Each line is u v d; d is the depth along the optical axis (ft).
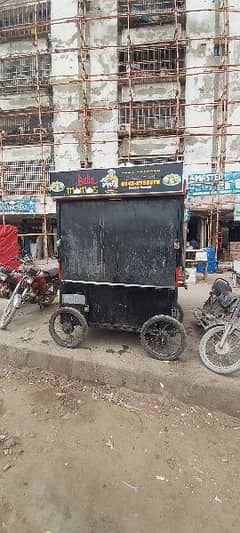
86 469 9.04
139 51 55.16
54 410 11.72
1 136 57.36
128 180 13.55
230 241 56.34
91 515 7.61
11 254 37.55
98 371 13.76
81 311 15.11
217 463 9.44
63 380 13.91
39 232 61.98
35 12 53.72
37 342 15.97
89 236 14.62
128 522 7.46
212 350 13.79
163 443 10.19
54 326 15.97
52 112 55.47
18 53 59.36
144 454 9.70
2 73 59.77
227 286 16.62
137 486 8.52
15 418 11.24
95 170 14.03
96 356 14.38
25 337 16.63
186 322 18.99
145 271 13.91
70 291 15.26
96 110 54.90
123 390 13.19
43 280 20.35
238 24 51.03
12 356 15.43
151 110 55.52
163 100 55.06
